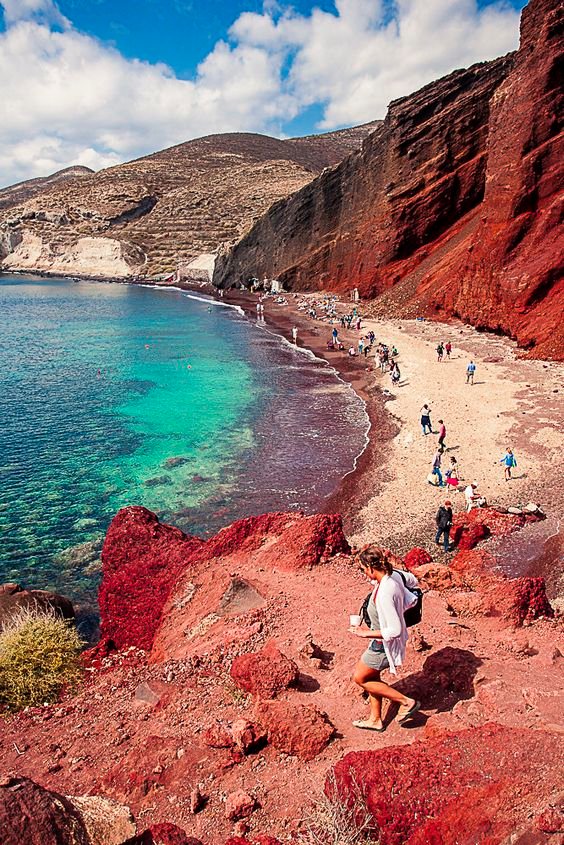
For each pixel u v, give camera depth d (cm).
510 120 4809
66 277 16175
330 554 1033
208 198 17662
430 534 1875
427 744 450
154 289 12938
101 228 17450
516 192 4719
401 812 400
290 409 3525
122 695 736
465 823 377
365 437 2936
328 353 5222
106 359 5281
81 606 1625
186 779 518
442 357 4334
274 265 10406
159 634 965
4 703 789
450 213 7225
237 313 8538
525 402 3102
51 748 632
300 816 447
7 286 13800
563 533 1756
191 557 1101
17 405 3700
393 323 6119
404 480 2319
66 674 830
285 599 893
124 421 3347
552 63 4525
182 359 5225
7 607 1231
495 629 780
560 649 711
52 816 399
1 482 2486
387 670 642
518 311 4516
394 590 509
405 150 7238
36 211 18312
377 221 7581
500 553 1692
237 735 539
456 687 594
